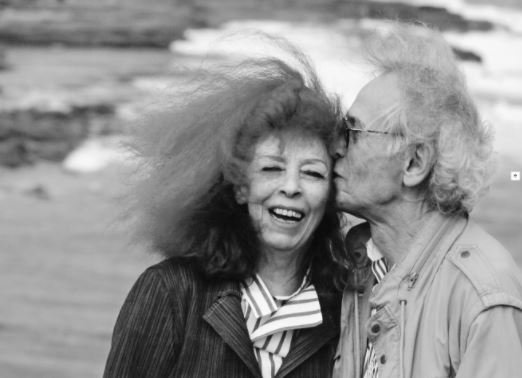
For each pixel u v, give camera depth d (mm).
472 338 2092
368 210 2336
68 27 6129
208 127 2299
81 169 5766
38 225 5707
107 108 5863
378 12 5613
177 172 2316
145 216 2395
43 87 5980
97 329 5504
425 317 2195
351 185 2320
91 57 5988
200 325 2285
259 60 2336
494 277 2127
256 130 2238
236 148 2258
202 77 2373
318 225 2404
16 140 5883
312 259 2426
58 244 5637
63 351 5488
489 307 2086
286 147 2250
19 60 6059
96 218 5645
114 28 6004
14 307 5570
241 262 2314
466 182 2221
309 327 2338
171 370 2271
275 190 2256
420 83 2240
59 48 6105
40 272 5602
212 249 2312
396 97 2254
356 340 2373
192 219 2330
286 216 2275
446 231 2268
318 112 2246
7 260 5672
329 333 2379
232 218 2330
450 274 2193
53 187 5777
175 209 2320
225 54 2459
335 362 2387
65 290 5555
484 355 2078
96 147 5797
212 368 2262
